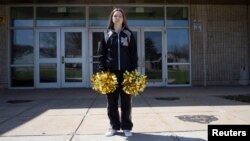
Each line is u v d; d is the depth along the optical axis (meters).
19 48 14.59
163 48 14.95
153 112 7.65
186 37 15.09
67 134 5.63
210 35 15.10
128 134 5.42
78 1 14.77
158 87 14.42
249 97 10.32
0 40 14.51
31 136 5.54
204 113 7.41
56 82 14.58
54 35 14.70
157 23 14.99
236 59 15.22
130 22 14.91
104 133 5.66
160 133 5.61
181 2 15.04
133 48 5.47
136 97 10.64
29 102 9.85
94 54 14.73
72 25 14.73
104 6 14.85
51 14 14.73
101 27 14.77
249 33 15.34
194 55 15.02
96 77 5.35
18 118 7.18
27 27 14.62
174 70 14.95
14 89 14.17
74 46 14.70
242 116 6.95
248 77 15.22
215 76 15.09
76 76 14.65
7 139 5.37
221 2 15.14
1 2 14.55
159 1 14.95
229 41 15.20
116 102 5.52
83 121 6.72
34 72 14.54
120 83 5.43
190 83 14.97
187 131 5.71
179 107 8.36
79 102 9.64
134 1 14.91
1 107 8.86
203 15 15.11
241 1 15.15
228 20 15.23
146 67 14.86
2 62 14.48
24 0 14.58
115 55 5.37
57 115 7.47
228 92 11.99
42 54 14.62
